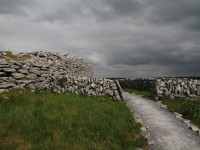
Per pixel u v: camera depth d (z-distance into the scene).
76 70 19.97
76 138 6.00
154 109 11.23
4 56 11.76
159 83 14.77
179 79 15.24
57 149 5.09
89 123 7.30
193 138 6.91
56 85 14.15
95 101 11.21
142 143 6.43
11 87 10.80
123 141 6.54
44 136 5.79
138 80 22.69
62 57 17.23
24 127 5.94
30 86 12.22
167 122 8.76
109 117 8.23
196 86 14.82
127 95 17.50
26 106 7.87
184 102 11.69
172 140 6.74
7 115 6.55
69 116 7.54
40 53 15.79
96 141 6.19
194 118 9.20
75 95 12.58
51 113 7.56
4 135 5.36
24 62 12.47
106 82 13.33
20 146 4.93
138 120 8.65
